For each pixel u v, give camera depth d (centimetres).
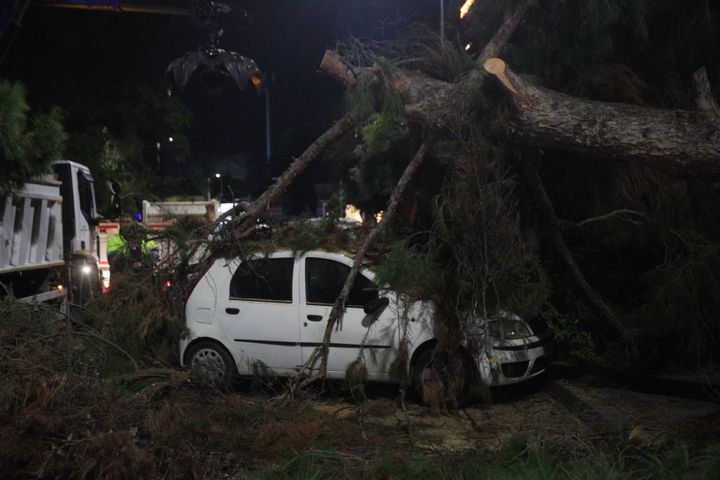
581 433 570
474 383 718
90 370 605
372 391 799
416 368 732
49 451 462
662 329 780
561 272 905
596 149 709
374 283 734
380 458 514
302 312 762
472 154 724
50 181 1004
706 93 662
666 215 834
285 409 645
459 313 716
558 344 867
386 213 777
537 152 794
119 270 805
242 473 521
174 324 773
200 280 795
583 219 916
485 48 841
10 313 623
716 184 850
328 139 824
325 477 498
